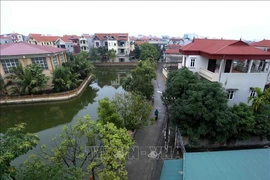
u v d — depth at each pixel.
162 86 28.97
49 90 25.83
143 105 13.83
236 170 7.68
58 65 29.81
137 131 15.25
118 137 7.84
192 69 18.59
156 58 48.50
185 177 7.31
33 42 52.78
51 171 6.06
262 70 18.25
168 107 16.44
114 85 32.09
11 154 4.84
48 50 27.45
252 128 11.60
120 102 13.33
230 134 11.64
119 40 54.06
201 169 7.77
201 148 13.02
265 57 14.37
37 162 6.93
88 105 23.08
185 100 12.03
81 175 6.97
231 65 17.30
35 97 23.06
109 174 7.29
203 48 17.98
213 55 14.63
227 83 14.80
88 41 57.47
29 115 20.75
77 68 31.80
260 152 9.02
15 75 23.73
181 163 9.07
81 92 27.23
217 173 7.50
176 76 14.77
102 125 9.00
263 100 12.45
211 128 11.65
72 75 27.20
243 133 12.01
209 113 10.97
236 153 8.96
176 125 12.61
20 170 6.01
